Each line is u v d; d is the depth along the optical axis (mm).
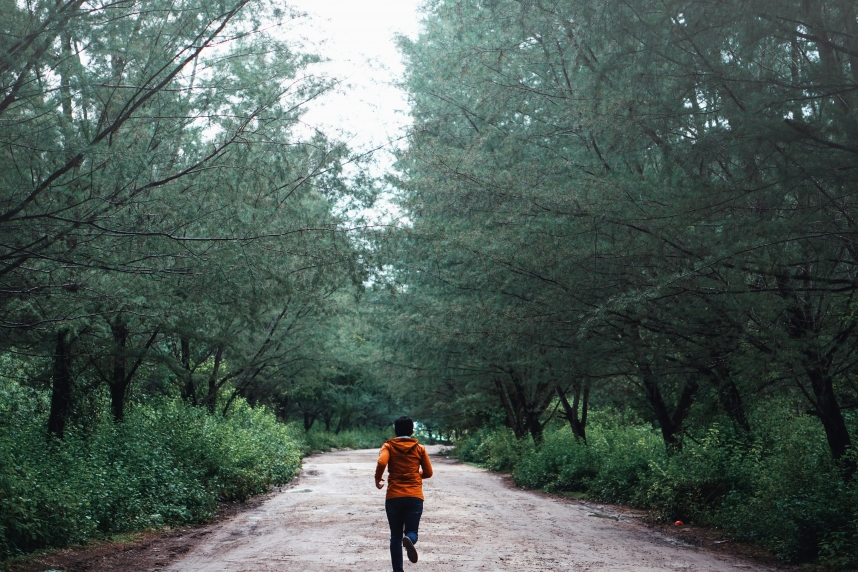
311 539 12539
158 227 10062
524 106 14391
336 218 11688
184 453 18781
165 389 27516
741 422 16766
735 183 9797
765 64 9719
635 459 20266
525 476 26750
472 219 14148
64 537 11312
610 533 14039
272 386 37812
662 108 10234
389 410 84000
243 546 12055
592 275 12789
